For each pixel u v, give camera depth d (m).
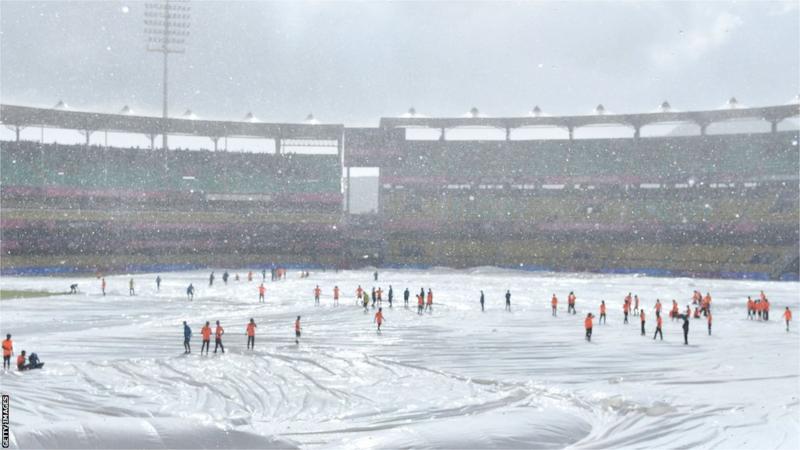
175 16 115.56
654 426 19.61
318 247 106.94
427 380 25.86
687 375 26.80
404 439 17.14
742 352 31.92
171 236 102.19
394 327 41.06
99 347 33.53
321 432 19.06
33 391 23.47
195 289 68.88
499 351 32.44
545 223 106.38
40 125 101.19
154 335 37.72
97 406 21.64
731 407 21.52
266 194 111.31
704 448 17.61
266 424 19.77
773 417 20.36
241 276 86.19
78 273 91.06
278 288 70.12
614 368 28.34
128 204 104.31
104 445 15.38
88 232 97.38
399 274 91.12
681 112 105.31
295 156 115.38
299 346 33.66
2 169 97.75
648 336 37.38
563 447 17.77
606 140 111.56
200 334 38.22
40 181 99.75
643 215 103.75
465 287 71.81
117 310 51.16
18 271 87.06
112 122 104.06
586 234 103.50
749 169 101.69
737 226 96.56
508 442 17.55
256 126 111.31
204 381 25.25
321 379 25.78
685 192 106.00
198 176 109.88
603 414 21.22
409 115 114.88
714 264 91.50
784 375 26.66
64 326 42.53
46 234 94.81
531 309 51.12
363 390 24.06
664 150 107.88
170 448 15.59
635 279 84.25
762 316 46.50
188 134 110.19
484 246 105.56
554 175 111.62
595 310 50.47
